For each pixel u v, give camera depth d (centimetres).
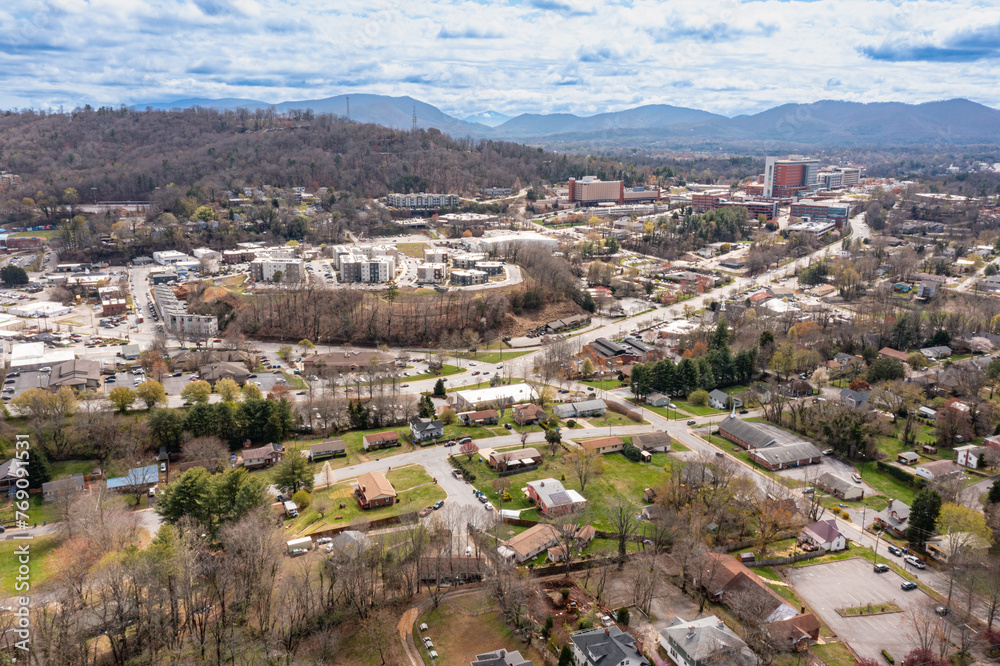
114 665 10525
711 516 15300
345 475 18000
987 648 11662
